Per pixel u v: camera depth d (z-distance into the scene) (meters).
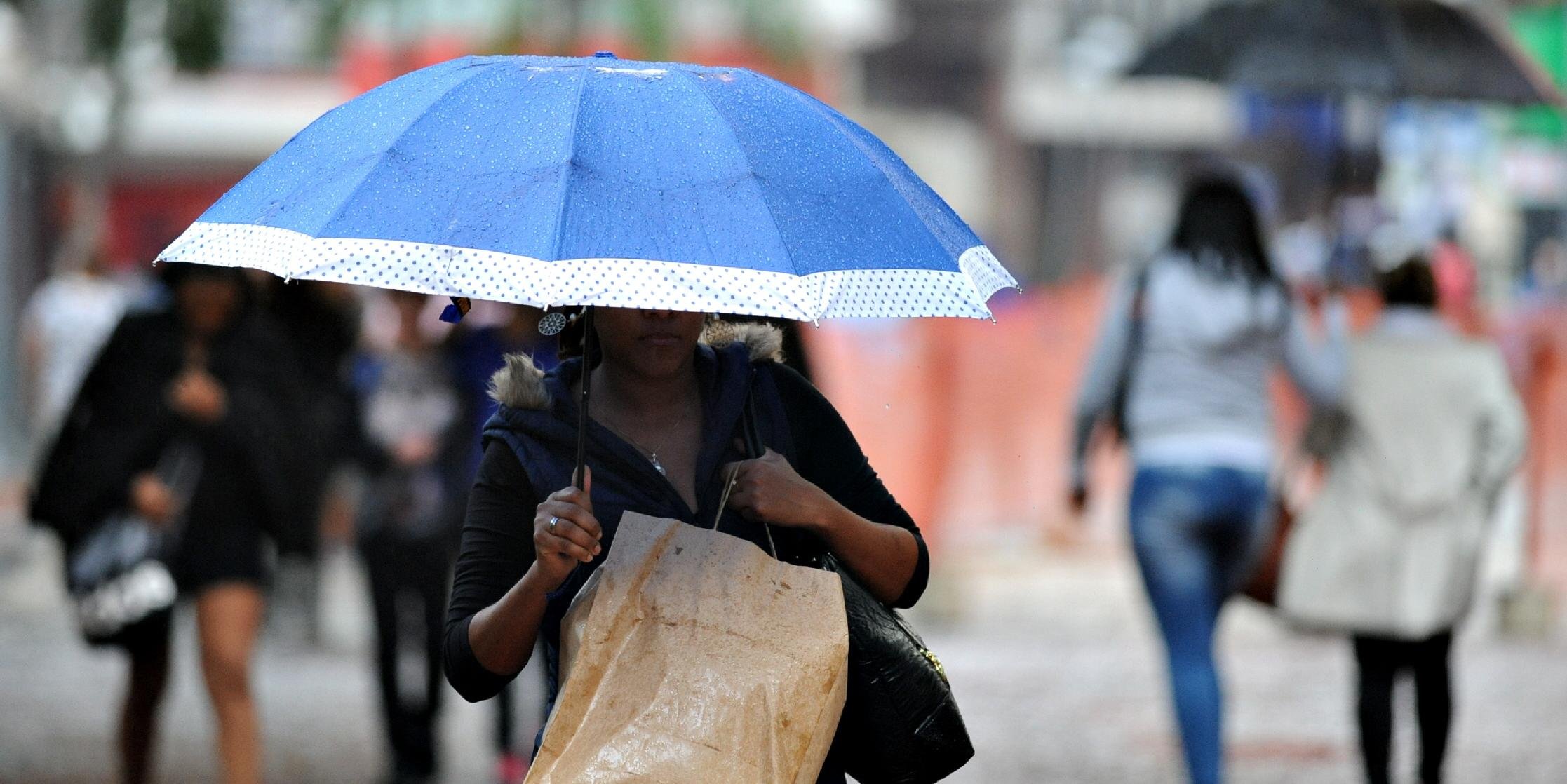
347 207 9.18
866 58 135.38
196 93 94.31
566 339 11.15
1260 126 48.94
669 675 9.74
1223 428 22.06
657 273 8.89
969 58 136.25
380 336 32.00
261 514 22.02
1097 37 125.38
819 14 70.31
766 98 9.91
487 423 10.62
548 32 58.88
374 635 26.08
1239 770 26.28
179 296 21.88
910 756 10.53
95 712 30.58
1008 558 46.56
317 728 29.80
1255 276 22.33
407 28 56.53
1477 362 22.72
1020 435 46.69
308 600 38.72
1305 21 29.53
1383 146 47.19
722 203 9.16
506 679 10.32
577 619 9.94
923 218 9.84
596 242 8.89
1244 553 22.47
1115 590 43.03
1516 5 68.31
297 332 32.16
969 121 138.00
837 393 40.72
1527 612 37.78
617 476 10.34
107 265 51.12
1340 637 38.03
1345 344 22.48
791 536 10.77
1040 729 28.91
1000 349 46.00
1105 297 47.88
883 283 9.47
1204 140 130.62
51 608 41.59
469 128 9.44
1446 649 22.80
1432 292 23.02
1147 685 32.75
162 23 45.78
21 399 65.00
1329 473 22.83
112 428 21.66
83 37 49.31
